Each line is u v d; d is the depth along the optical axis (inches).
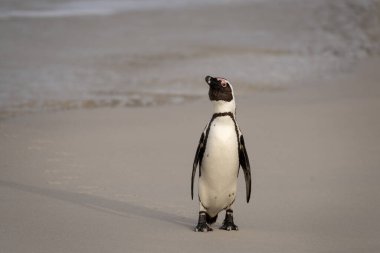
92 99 2133.4
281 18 3602.4
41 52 2901.1
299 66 2647.6
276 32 3309.5
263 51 2918.3
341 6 3789.4
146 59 2765.7
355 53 2920.8
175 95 2203.5
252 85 2330.2
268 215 981.8
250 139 1499.8
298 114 1758.1
